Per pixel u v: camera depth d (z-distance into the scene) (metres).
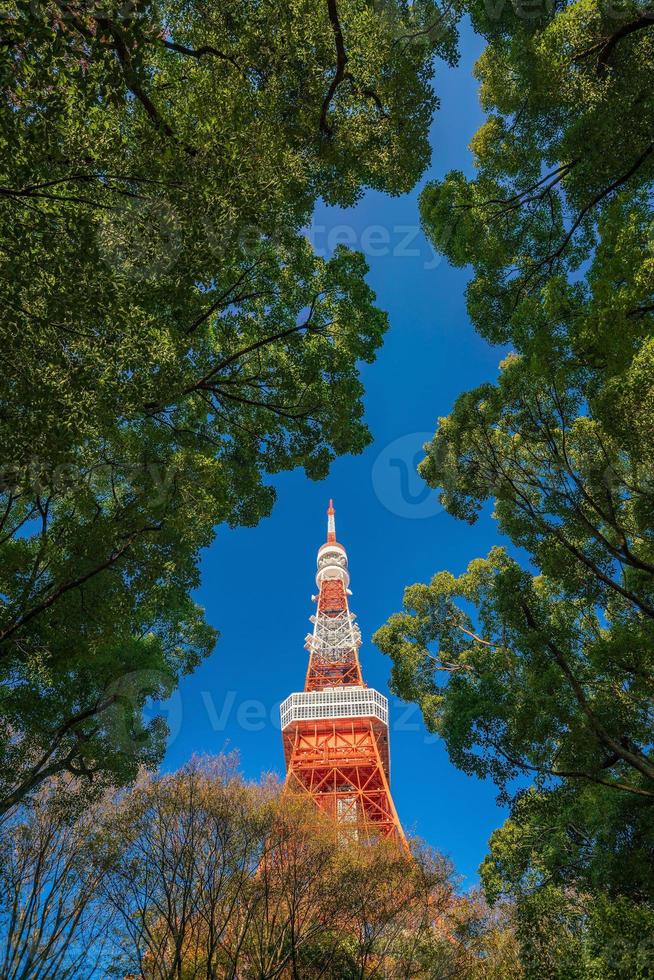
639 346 11.73
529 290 15.53
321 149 13.06
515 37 13.11
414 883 18.78
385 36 12.02
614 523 12.52
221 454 16.55
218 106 9.92
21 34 6.94
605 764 12.45
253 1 10.88
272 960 16.67
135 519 13.37
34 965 14.45
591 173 13.04
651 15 11.34
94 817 17.89
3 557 13.44
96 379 9.98
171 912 16.41
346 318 15.49
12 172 7.62
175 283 10.16
